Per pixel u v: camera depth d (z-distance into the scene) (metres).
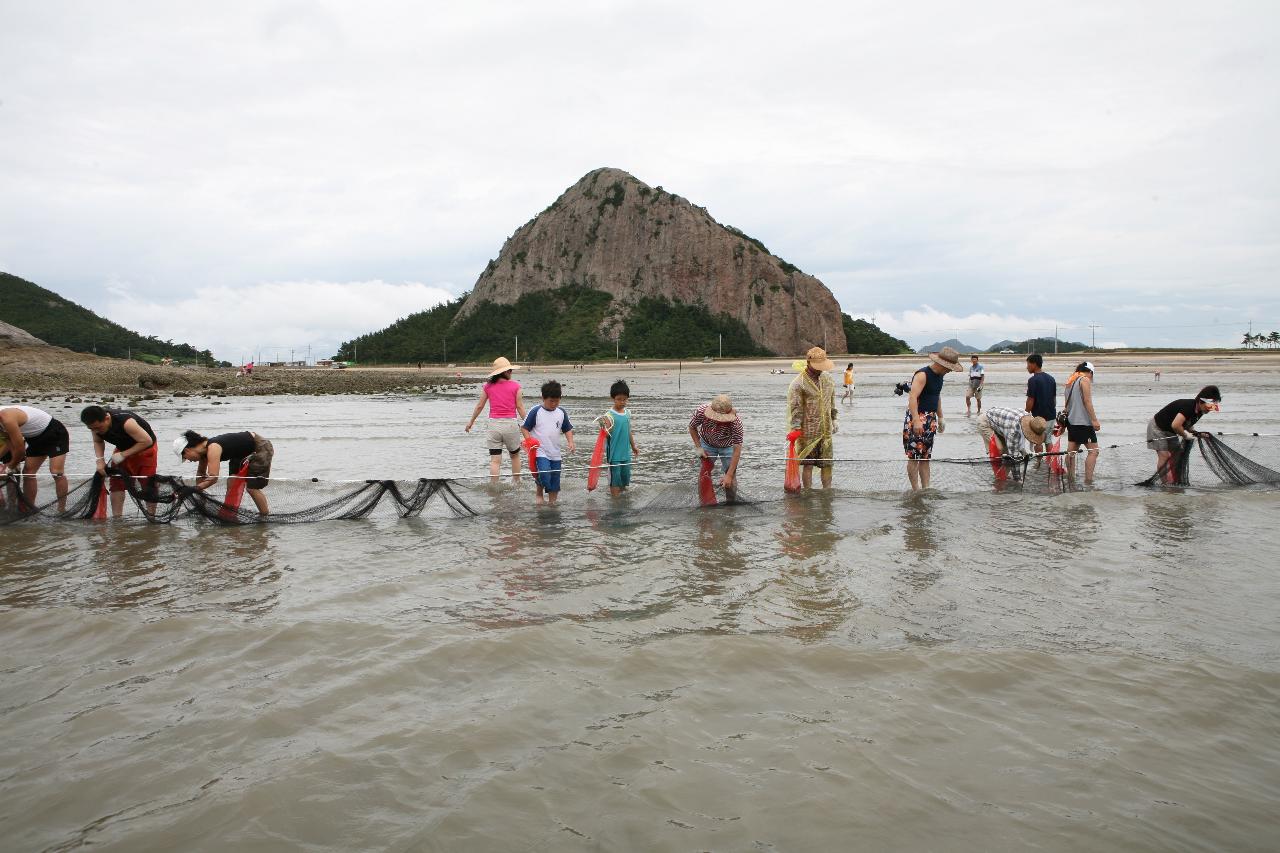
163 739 3.61
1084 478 10.14
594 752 3.44
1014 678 4.14
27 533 8.02
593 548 7.12
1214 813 2.99
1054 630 4.81
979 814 2.99
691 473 9.40
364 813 3.01
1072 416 10.27
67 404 31.30
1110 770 3.29
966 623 4.94
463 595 5.70
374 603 5.54
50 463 9.30
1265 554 6.47
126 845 2.84
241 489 8.58
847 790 3.14
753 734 3.60
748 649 4.52
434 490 8.68
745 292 132.38
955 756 3.40
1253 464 10.02
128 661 4.53
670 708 3.85
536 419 9.24
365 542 7.51
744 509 8.80
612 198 146.00
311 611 5.35
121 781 3.26
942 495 9.41
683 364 96.69
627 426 9.70
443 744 3.52
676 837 2.85
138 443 8.68
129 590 5.92
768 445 15.08
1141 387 35.25
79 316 143.00
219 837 2.88
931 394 9.81
